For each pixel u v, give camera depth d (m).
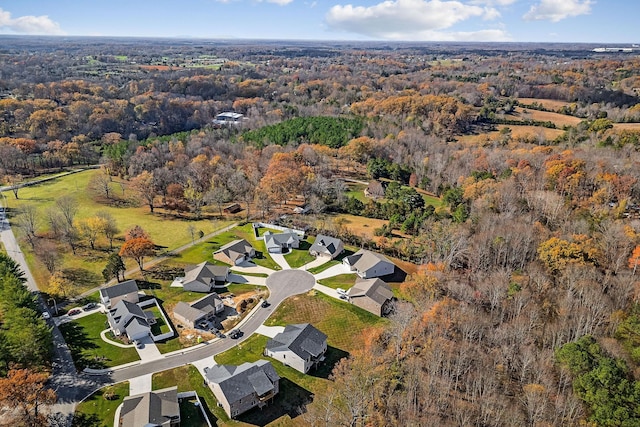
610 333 78.88
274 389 72.94
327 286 106.62
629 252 97.50
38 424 62.97
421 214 133.50
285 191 152.50
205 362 80.44
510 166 148.62
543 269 98.62
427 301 89.75
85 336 85.75
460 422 64.94
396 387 71.31
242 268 114.19
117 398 71.06
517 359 75.44
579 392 64.19
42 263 112.12
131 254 106.56
